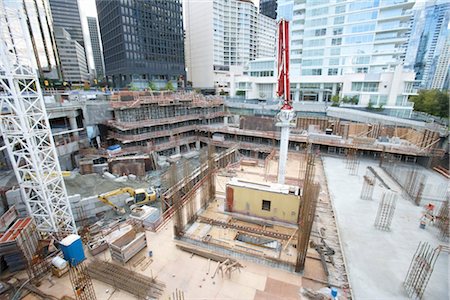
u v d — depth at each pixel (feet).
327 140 124.77
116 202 90.43
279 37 59.82
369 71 215.51
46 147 55.36
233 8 410.11
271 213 56.65
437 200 70.13
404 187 78.13
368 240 52.75
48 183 55.01
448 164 97.91
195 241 49.24
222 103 197.77
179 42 349.61
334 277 41.39
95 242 49.62
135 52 302.86
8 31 46.16
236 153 116.37
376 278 42.24
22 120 48.93
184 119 165.48
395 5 192.03
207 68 409.28
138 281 39.34
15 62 47.70
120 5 278.67
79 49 477.77
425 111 182.60
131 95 144.66
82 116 139.23
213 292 37.88
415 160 107.96
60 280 40.55
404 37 202.08
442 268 44.86
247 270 42.32
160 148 150.10
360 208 66.49
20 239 43.42
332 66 228.43
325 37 224.53
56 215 57.82
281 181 69.62
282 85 62.39
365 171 96.43
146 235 52.11
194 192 64.03
